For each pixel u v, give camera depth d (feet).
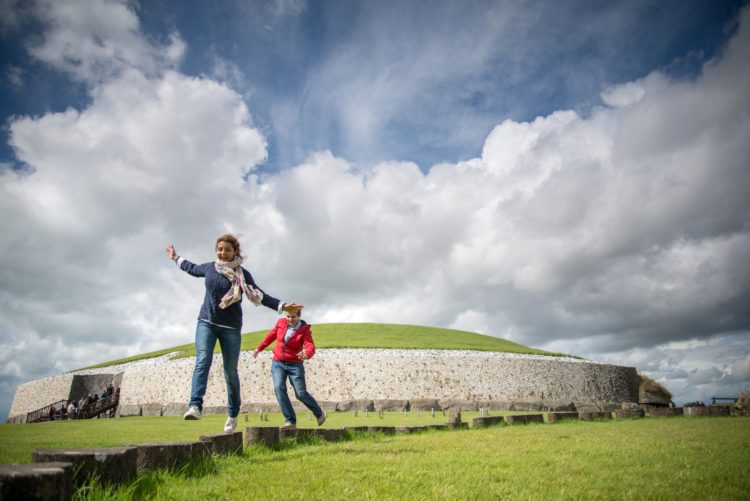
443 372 103.19
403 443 23.66
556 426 37.91
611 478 13.41
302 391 24.30
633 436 26.61
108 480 10.41
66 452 10.14
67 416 109.50
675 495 11.26
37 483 7.16
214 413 100.53
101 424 53.31
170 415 102.78
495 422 39.60
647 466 15.58
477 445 22.41
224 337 20.79
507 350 126.72
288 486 12.23
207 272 20.88
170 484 11.92
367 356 104.32
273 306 22.56
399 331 150.61
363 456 18.16
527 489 11.90
